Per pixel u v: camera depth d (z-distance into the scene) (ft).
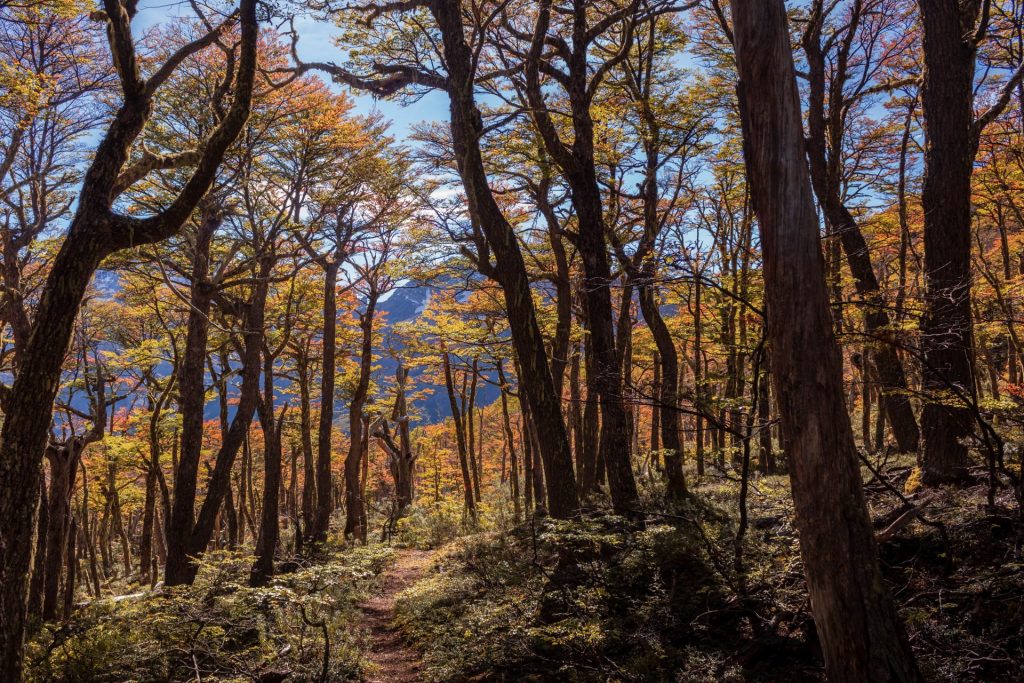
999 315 41.42
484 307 66.13
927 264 28.55
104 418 39.88
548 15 36.35
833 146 44.78
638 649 22.93
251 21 25.66
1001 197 41.57
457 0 35.24
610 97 51.80
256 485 131.95
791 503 26.71
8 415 20.35
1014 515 21.44
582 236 36.35
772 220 14.24
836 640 13.71
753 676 19.92
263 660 26.35
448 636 29.68
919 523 23.85
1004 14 31.50
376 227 69.46
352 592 41.86
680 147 46.70
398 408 104.22
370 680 27.40
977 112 40.11
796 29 48.08
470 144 33.91
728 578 24.25
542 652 25.64
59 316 21.12
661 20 50.24
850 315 31.48
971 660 16.58
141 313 73.10
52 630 28.66
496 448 134.92
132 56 23.53
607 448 34.68
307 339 84.89
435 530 74.28
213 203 49.83
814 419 13.88
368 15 38.34
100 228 22.02
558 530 28.89
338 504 138.10
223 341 70.54
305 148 57.41
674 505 32.83
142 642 26.86
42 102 33.81
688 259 22.48
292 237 60.54
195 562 40.55
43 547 36.83
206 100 49.75
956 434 27.14
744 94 14.62
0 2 32.48
